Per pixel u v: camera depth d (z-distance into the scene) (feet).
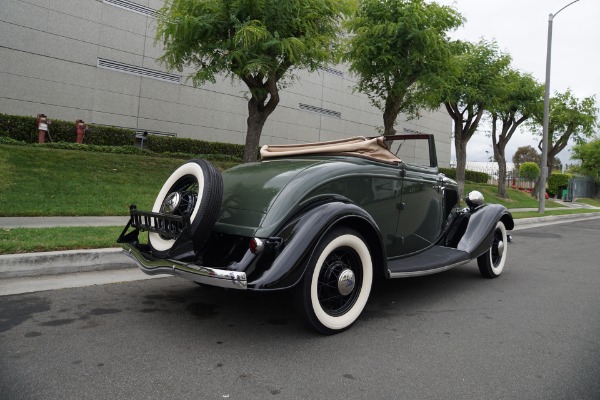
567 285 17.11
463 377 8.61
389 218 13.25
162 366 8.60
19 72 43.06
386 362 9.20
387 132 42.47
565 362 9.49
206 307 12.43
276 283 9.22
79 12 46.68
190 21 29.91
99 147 42.24
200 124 57.11
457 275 18.28
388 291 15.28
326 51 36.09
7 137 38.14
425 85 39.52
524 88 66.03
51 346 9.36
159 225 11.04
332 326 10.48
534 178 109.60
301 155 13.78
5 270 14.32
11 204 25.53
